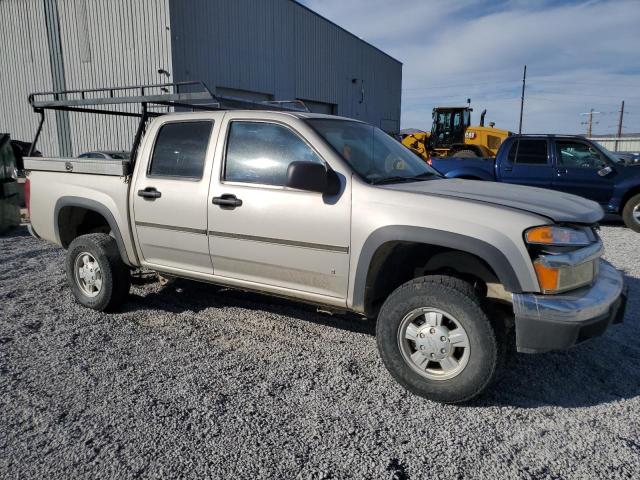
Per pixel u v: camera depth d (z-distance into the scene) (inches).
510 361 157.2
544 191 155.6
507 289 123.9
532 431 120.9
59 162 203.9
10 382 142.6
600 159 401.1
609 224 433.4
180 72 798.5
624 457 110.5
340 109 1364.4
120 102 187.0
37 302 211.0
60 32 867.4
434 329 131.4
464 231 126.5
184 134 175.0
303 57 1155.9
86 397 134.8
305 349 165.8
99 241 194.4
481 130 689.6
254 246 156.9
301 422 124.0
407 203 134.5
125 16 802.8
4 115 956.6
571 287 124.8
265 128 158.4
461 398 129.0
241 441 116.3
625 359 159.2
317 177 137.4
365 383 143.6
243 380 144.7
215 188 162.9
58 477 104.3
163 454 111.6
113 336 175.8
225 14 891.4
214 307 204.5
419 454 112.1
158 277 236.8
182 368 151.7
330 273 145.7
